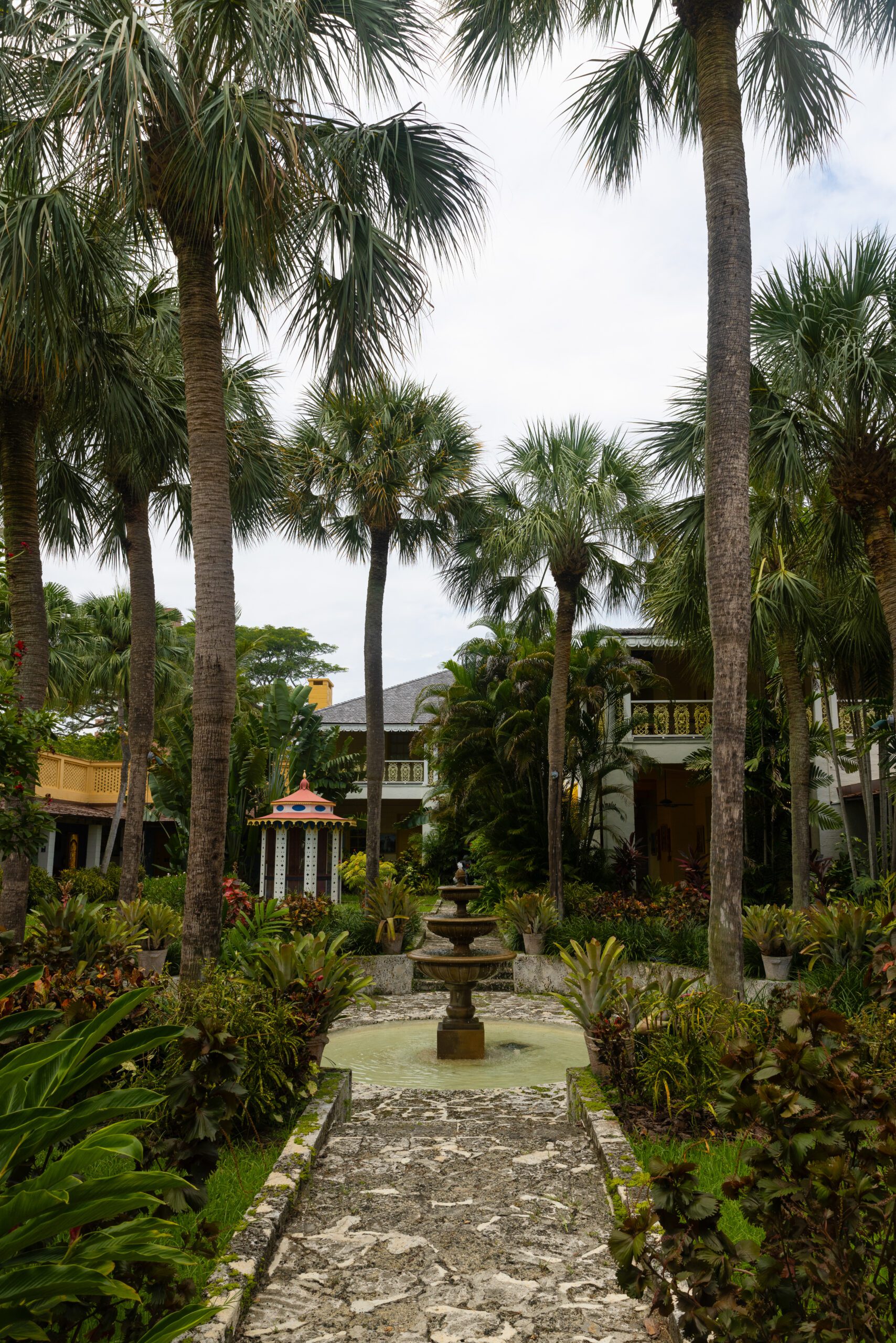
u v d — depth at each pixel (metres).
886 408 8.08
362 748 26.73
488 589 15.09
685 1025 5.33
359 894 19.86
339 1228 4.11
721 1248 2.38
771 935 9.48
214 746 6.13
